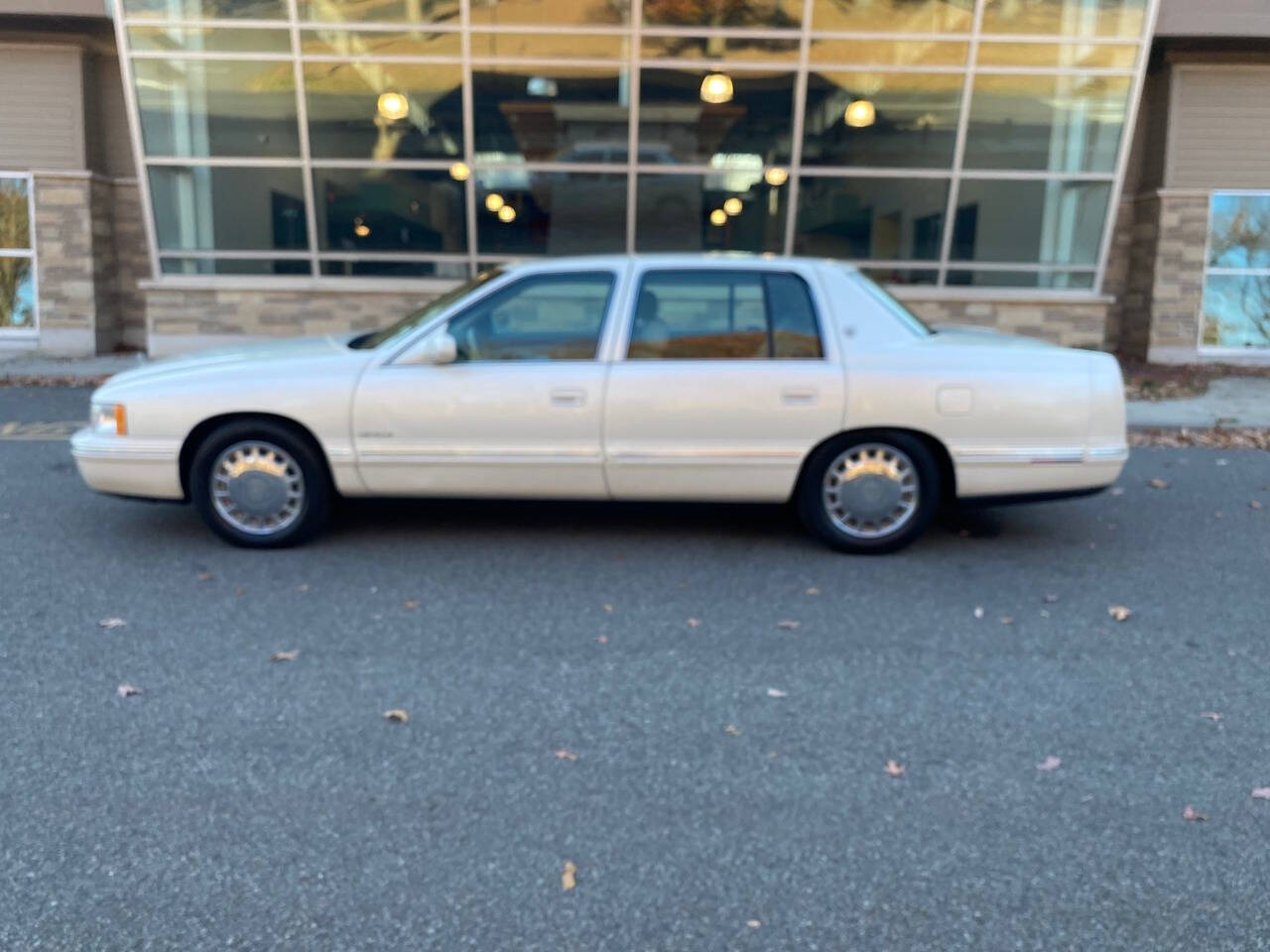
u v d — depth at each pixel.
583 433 6.16
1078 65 13.93
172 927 3.00
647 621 5.30
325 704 4.34
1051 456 6.22
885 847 3.43
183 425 6.09
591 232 14.84
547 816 3.56
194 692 4.43
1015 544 6.77
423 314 6.59
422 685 4.53
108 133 15.23
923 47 13.89
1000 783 3.82
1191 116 14.61
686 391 6.15
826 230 14.80
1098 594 5.84
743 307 6.29
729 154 14.49
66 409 11.18
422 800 3.64
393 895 3.15
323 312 14.84
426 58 13.97
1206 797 3.75
